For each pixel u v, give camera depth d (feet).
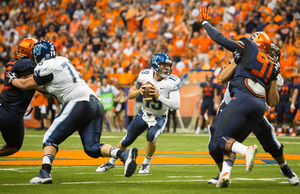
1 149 61.67
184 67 185.06
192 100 175.22
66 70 54.39
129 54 203.82
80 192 47.21
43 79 53.72
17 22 255.29
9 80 57.16
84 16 238.68
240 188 51.26
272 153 55.06
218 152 55.42
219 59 178.81
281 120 159.63
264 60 51.26
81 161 81.10
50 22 231.71
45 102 176.86
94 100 55.21
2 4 272.31
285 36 177.27
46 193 46.29
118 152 51.85
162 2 228.02
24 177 59.16
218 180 50.19
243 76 51.01
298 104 155.84
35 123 181.27
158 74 65.36
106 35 220.43
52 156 53.83
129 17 223.10
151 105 66.64
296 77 159.63
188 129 175.94
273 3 196.85
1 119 59.00
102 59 201.36
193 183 55.52
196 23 199.31
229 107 50.26
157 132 65.46
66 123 53.67
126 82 188.96
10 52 229.04
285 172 54.95
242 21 192.85
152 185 53.42
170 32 203.82
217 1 201.36
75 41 223.10
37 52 54.90
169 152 99.66
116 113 180.34
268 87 52.95
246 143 124.36
